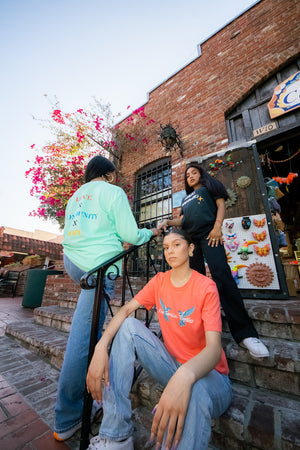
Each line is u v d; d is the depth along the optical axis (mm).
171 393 680
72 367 1052
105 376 889
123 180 4859
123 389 890
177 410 661
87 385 903
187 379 691
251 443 876
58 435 1060
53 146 4414
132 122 5055
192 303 968
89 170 1395
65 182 4465
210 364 752
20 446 1026
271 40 3355
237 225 2775
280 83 3168
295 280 2904
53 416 1254
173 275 1086
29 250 9781
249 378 1214
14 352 2184
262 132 3152
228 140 3430
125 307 1109
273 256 2473
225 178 3059
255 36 3543
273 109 3105
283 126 2980
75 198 1299
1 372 1773
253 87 3391
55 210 5379
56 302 3541
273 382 1146
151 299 1172
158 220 4211
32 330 2545
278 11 3389
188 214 1670
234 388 1186
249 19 3674
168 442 662
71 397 1079
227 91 3639
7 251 9320
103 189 1211
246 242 2639
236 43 3746
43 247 10305
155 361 930
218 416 917
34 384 1596
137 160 4848
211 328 843
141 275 3980
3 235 9359
